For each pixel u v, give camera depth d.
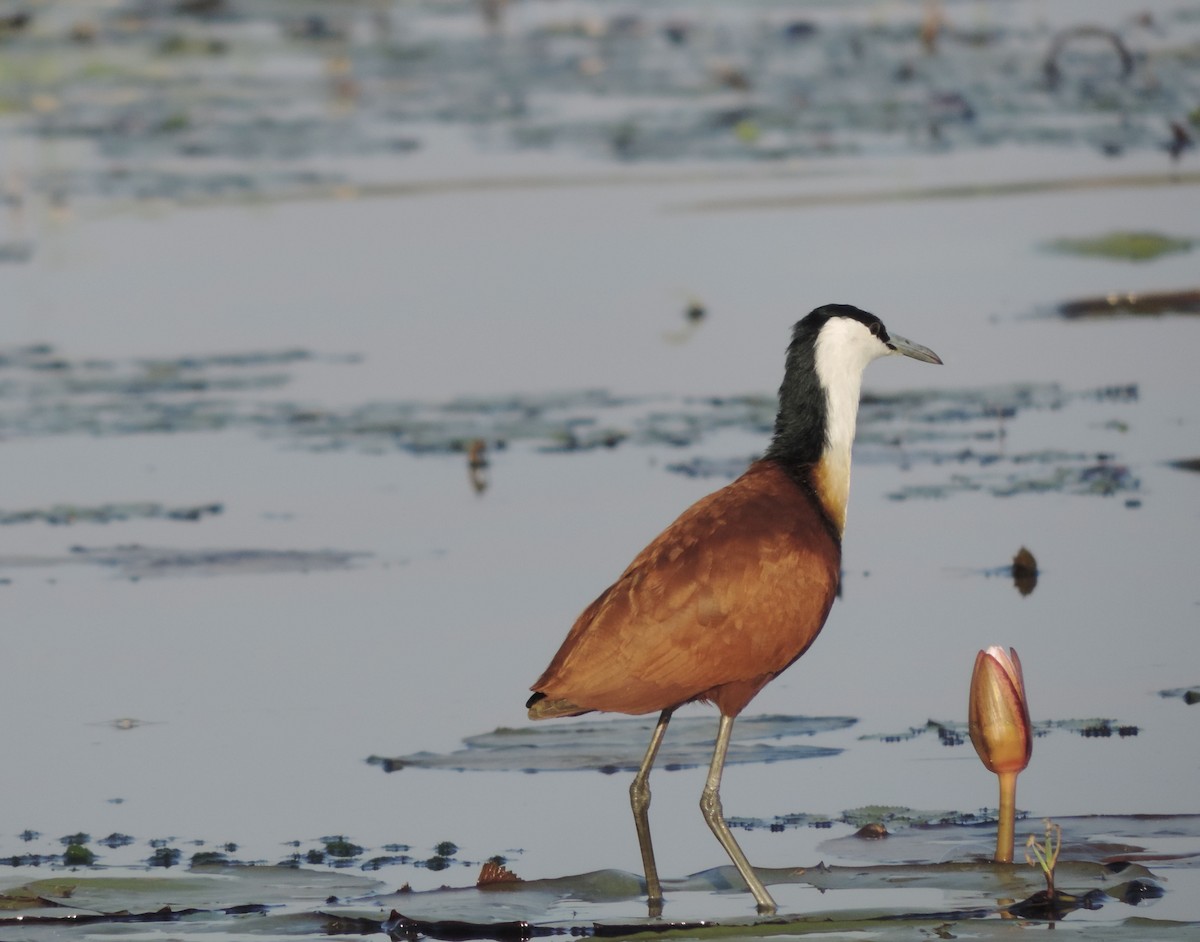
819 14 42.34
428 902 9.10
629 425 17.45
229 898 9.18
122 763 11.05
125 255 24.97
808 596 9.73
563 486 15.81
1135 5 41.03
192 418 18.22
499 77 36.75
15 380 19.66
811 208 25.86
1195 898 8.89
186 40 41.94
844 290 21.72
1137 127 30.16
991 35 38.34
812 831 9.91
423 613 13.23
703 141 30.42
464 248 24.56
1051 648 12.17
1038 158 28.44
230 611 13.42
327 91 36.16
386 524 15.12
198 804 10.49
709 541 9.65
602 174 28.50
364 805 10.42
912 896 9.09
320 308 22.17
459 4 46.62
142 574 14.25
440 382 19.17
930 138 30.16
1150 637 12.26
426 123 32.78
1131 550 13.83
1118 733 10.85
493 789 10.62
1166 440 16.31
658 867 9.60
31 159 31.22
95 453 17.31
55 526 15.45
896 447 16.58
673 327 20.80
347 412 18.23
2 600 13.76
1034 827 9.74
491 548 14.45
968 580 13.42
